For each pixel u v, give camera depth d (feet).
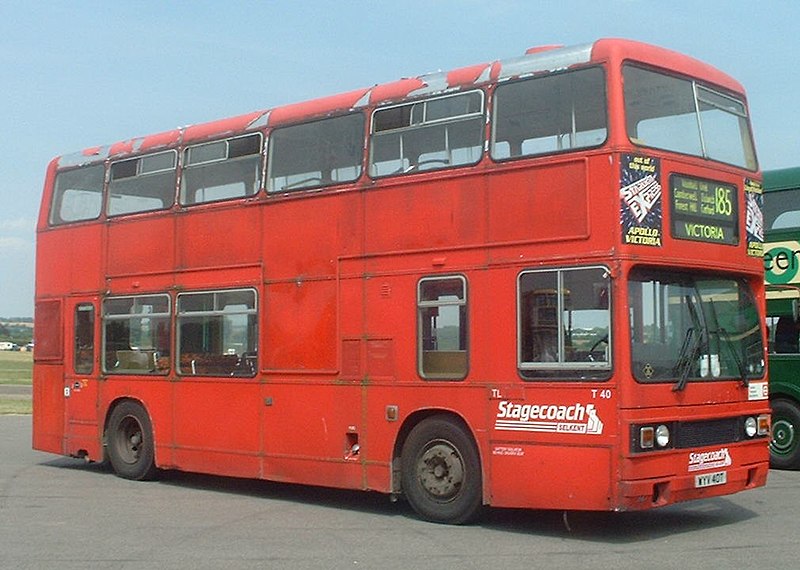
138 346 50.19
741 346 36.91
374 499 44.19
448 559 30.66
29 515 39.68
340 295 40.52
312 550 32.27
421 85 38.78
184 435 47.26
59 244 55.42
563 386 33.32
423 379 37.37
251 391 44.01
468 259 36.24
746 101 39.01
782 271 53.72
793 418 53.26
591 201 33.04
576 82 34.04
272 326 43.21
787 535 34.55
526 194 34.78
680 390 33.65
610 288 32.42
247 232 44.68
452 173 37.01
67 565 30.25
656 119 34.35
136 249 50.60
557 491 33.27
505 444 34.73
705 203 35.55
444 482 36.91
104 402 51.88
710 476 34.63
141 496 45.21
